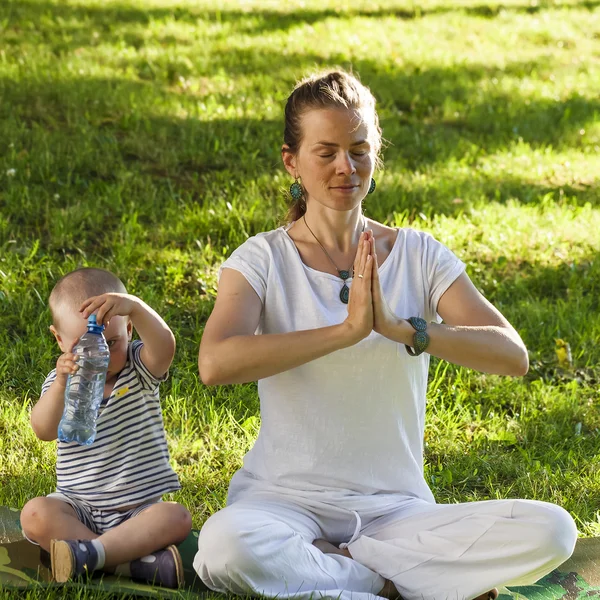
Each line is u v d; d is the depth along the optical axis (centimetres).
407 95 1173
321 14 1566
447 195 866
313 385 360
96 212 738
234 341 347
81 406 364
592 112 1189
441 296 376
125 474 379
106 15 1391
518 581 344
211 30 1374
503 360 357
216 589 348
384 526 362
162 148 892
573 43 1557
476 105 1178
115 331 377
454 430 542
